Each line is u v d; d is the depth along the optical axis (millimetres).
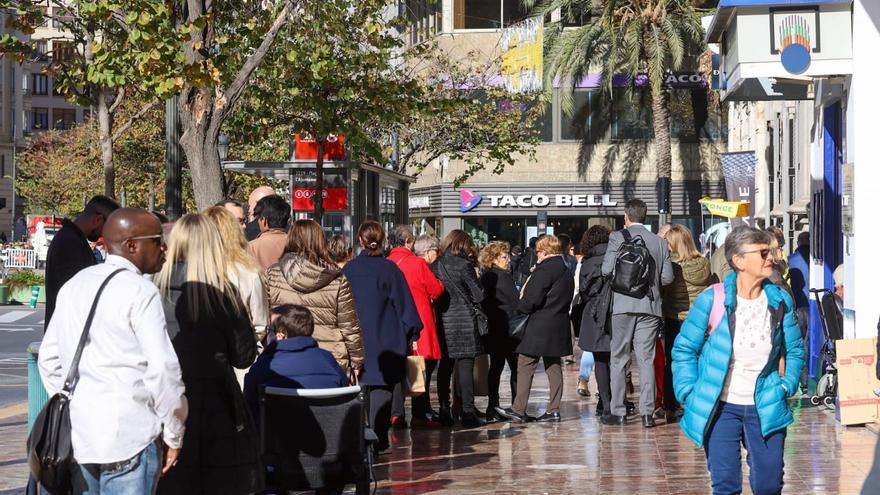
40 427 6484
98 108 24281
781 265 16922
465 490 10922
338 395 8820
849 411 14312
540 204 56625
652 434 14500
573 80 48719
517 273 30750
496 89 45312
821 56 14180
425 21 56938
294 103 23953
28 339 34125
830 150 16516
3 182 123562
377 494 10734
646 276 14773
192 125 18297
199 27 17859
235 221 8734
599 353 15750
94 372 6492
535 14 49250
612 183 56094
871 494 10359
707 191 55219
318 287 10586
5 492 11062
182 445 7469
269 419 8805
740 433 7996
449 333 15344
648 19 48281
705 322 7992
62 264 9352
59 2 20906
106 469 6465
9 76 124750
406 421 16344
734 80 15133
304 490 8820
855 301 14305
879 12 13914
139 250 6805
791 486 10758
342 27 21156
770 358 7875
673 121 55219
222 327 7684
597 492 10805
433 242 15664
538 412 17109
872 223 14172
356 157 25297
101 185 56875
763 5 14180
